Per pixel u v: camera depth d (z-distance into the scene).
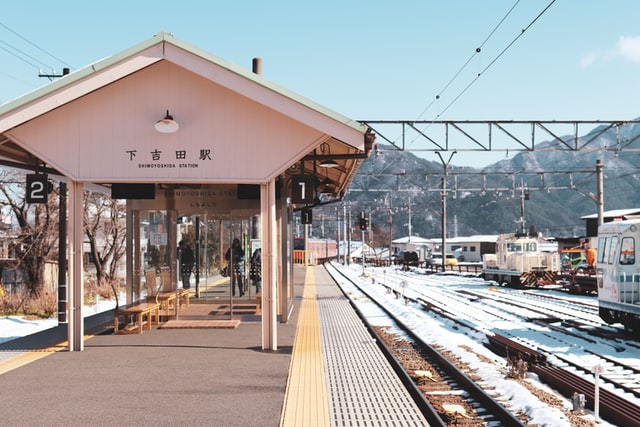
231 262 15.59
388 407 7.29
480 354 11.90
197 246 15.92
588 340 14.24
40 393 7.91
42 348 11.30
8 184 23.02
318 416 6.88
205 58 10.37
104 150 10.91
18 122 10.19
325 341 12.33
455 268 63.06
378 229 136.25
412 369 10.38
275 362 9.99
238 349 11.20
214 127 11.05
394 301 23.41
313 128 10.69
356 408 7.25
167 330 13.58
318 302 21.92
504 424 7.13
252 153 11.05
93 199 28.19
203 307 16.02
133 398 7.65
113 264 29.17
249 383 8.47
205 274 16.12
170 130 10.66
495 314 19.70
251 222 15.88
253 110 11.05
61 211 15.85
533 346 13.39
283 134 11.04
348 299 23.44
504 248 34.16
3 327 16.02
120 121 10.95
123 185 13.85
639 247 15.02
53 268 25.25
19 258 23.62
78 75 10.24
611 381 9.61
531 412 7.50
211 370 9.34
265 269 11.17
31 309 19.86
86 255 37.56
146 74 11.02
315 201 18.00
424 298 26.22
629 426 7.15
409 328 14.74
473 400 8.35
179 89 11.04
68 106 10.88
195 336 12.73
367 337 12.94
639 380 9.91
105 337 12.63
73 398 7.65
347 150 14.29
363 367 9.66
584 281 28.92
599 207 31.97
